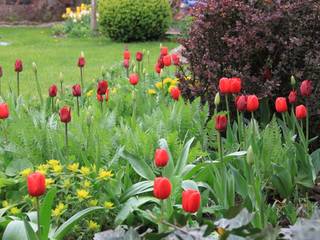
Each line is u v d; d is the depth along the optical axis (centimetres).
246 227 226
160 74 588
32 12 2172
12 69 1138
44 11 2173
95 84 680
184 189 356
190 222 320
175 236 241
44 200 311
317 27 496
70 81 998
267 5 518
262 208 325
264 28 497
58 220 344
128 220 361
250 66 505
